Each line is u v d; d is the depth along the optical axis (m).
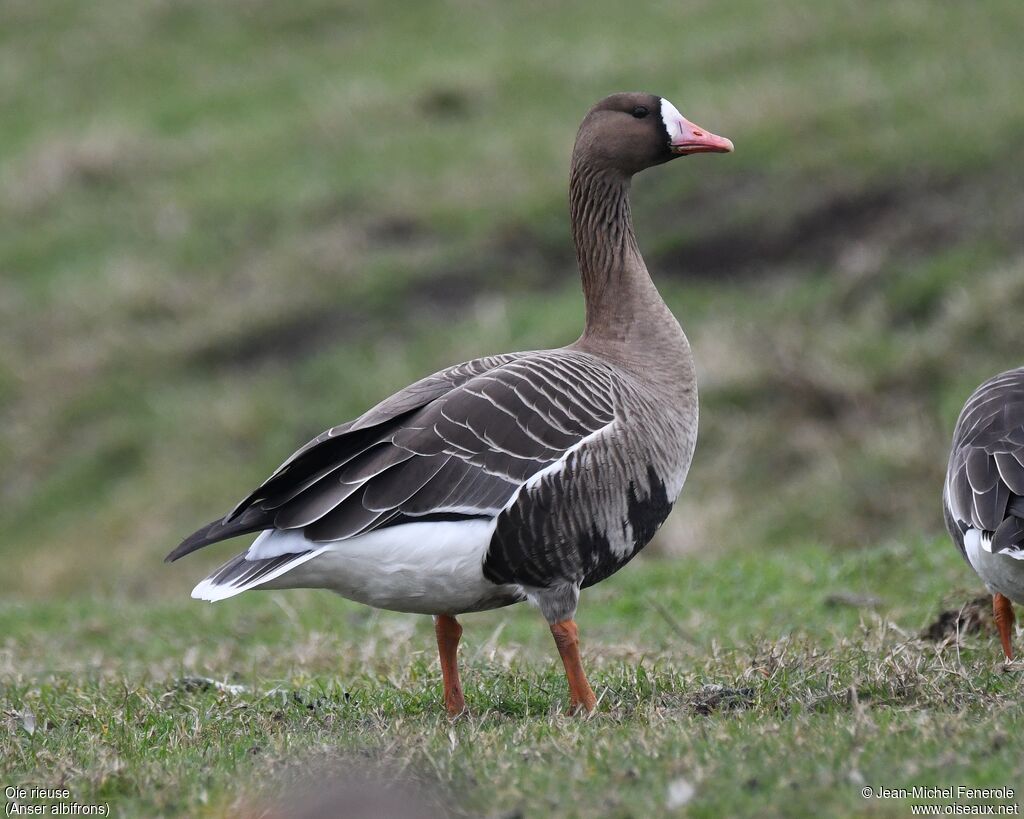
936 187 18.44
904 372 16.02
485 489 7.07
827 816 5.17
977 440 7.74
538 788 5.66
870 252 17.86
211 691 8.47
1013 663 7.40
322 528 6.97
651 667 8.34
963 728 6.02
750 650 8.56
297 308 19.67
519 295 19.08
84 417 18.84
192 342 19.52
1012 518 7.09
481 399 7.23
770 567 11.62
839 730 6.11
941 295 16.92
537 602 7.38
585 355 7.88
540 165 21.03
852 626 9.77
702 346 17.06
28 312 20.66
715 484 15.59
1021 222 17.41
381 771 5.93
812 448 15.59
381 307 19.44
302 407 18.08
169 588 15.94
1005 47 20.67
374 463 7.05
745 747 5.96
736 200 19.41
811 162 19.34
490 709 7.46
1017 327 15.89
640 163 8.65
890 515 14.56
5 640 11.38
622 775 5.70
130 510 17.22
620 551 7.50
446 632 7.60
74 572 16.55
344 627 10.92
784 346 16.59
